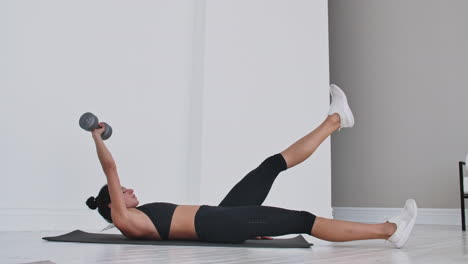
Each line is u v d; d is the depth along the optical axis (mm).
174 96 4047
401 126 5598
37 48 3426
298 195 4641
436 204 5238
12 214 3225
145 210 2229
